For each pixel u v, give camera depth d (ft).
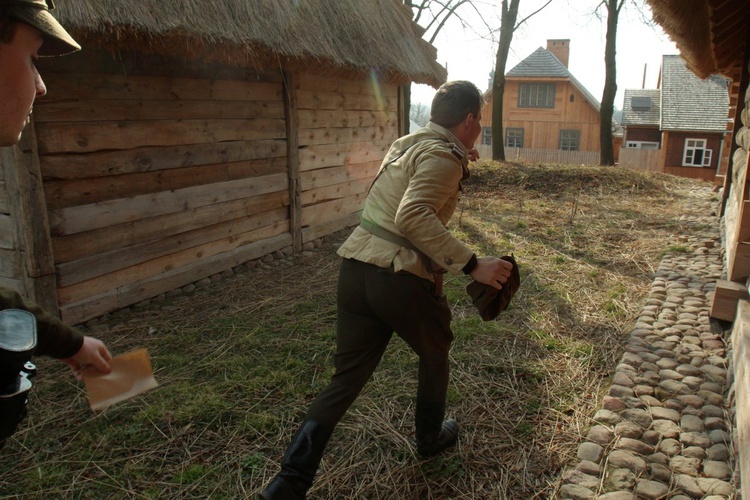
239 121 17.88
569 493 7.57
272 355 12.21
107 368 4.76
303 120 20.58
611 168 39.81
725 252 18.47
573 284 16.84
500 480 8.04
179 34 13.12
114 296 14.52
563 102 112.88
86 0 11.69
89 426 9.53
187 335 13.29
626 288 16.39
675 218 26.48
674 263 18.76
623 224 25.46
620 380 10.62
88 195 13.85
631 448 8.48
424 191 6.47
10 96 3.29
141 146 14.94
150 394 10.54
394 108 26.61
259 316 14.55
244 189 18.35
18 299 4.13
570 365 11.55
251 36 15.10
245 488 7.99
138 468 8.43
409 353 12.08
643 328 13.16
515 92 115.24
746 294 11.48
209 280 17.30
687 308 14.43
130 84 14.44
